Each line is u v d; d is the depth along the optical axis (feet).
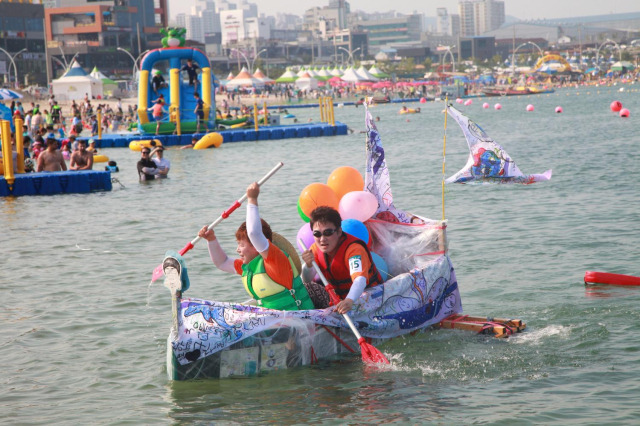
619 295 26.68
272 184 65.92
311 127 133.59
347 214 24.56
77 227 46.01
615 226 39.14
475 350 21.68
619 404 17.42
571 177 60.90
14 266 35.09
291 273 21.24
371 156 25.35
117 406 18.53
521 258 33.09
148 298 28.66
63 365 21.66
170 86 125.59
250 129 135.23
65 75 273.75
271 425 17.06
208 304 20.52
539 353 21.21
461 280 29.86
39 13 500.74
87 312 26.99
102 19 497.46
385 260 25.22
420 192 56.49
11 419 17.92
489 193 53.47
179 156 101.19
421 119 183.21
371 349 20.68
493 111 211.00
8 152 62.39
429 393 18.63
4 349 23.18
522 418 16.88
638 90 358.64
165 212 51.16
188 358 19.85
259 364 20.36
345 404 18.11
